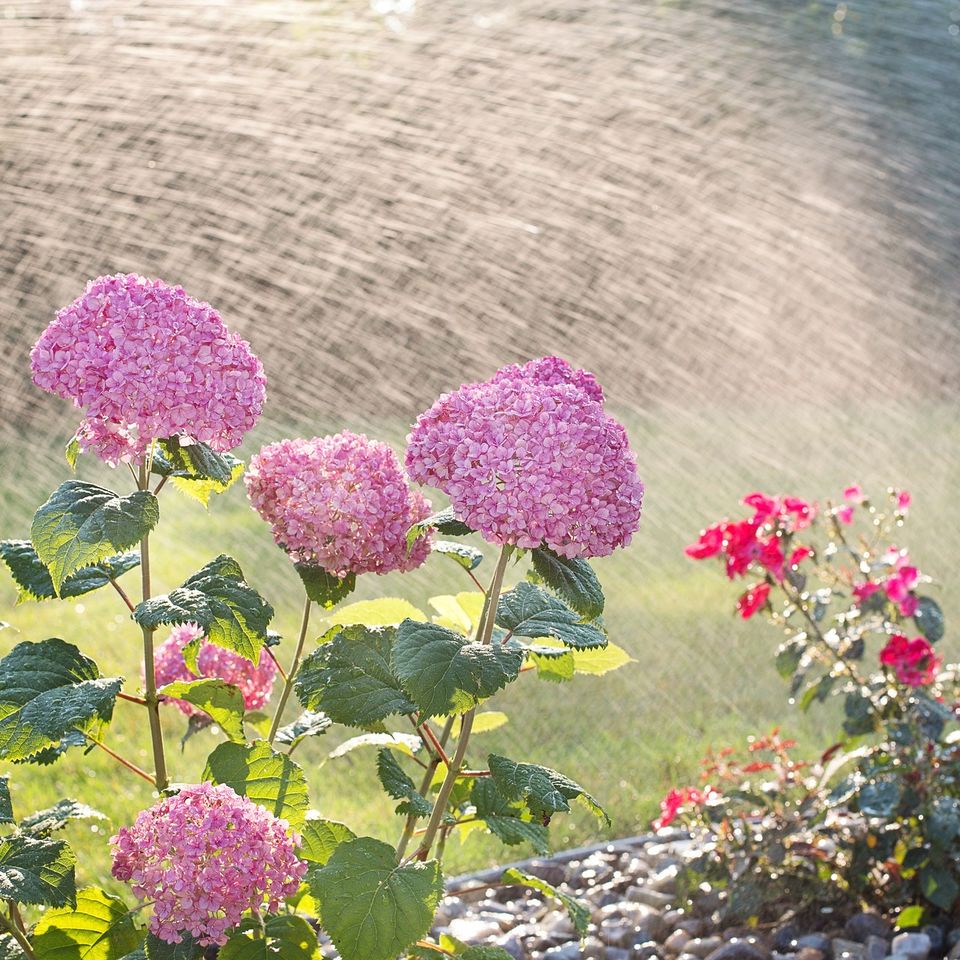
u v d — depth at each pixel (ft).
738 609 9.63
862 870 9.00
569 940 9.00
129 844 5.19
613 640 15.64
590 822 10.82
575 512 5.03
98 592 16.08
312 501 5.70
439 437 5.17
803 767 9.57
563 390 5.16
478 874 9.75
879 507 22.39
